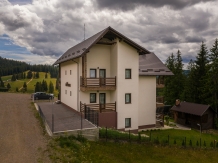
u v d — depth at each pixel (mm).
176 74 39594
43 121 15492
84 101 17672
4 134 12547
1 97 31984
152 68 21531
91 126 13281
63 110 20438
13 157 9148
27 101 28172
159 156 12383
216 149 15477
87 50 15320
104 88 16891
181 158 12609
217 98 31266
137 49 17969
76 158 9500
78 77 17891
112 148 12117
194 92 34562
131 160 11055
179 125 27688
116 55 17281
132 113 17953
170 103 39500
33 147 10328
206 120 26016
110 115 16938
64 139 11414
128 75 17953
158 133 19266
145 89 20562
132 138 13844
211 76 31328
